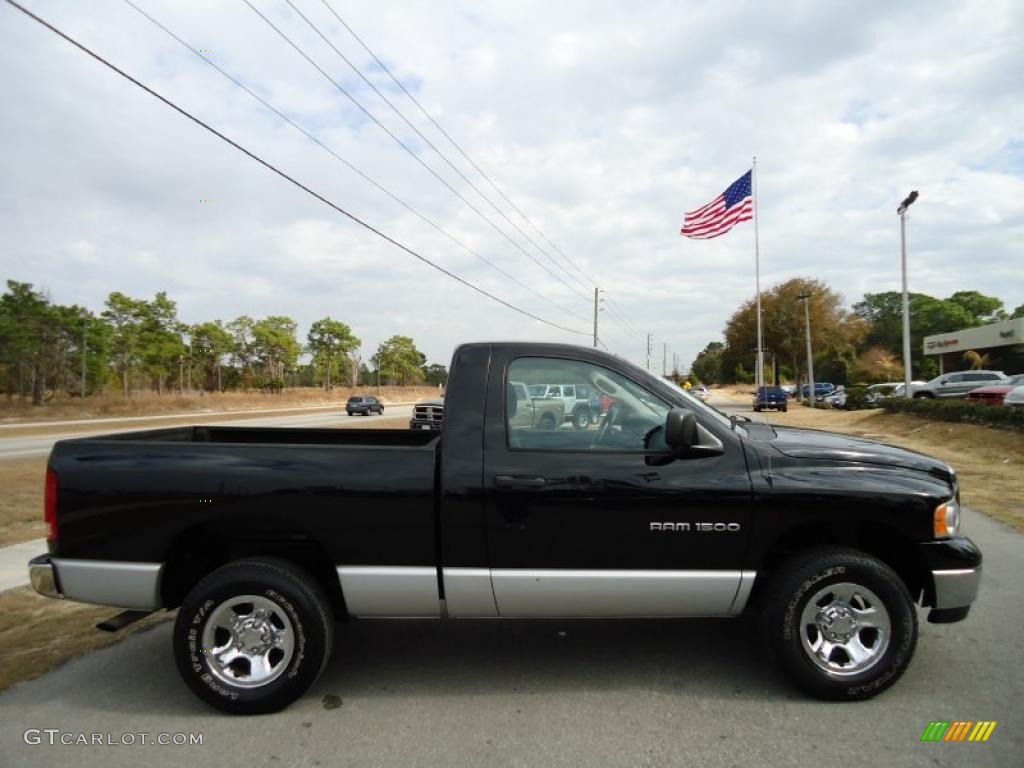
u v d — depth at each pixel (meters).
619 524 3.51
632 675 3.89
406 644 4.39
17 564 6.56
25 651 4.42
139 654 4.37
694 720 3.35
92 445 3.64
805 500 3.51
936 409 20.25
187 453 3.59
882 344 85.50
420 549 3.54
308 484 3.54
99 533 3.55
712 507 3.51
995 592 5.36
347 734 3.26
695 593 3.55
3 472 12.95
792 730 3.24
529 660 4.12
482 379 3.79
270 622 3.56
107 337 49.19
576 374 3.80
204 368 66.12
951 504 3.59
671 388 3.82
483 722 3.36
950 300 88.62
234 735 3.28
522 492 3.51
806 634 3.54
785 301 55.75
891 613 3.48
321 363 86.50
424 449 3.68
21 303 43.59
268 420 38.19
